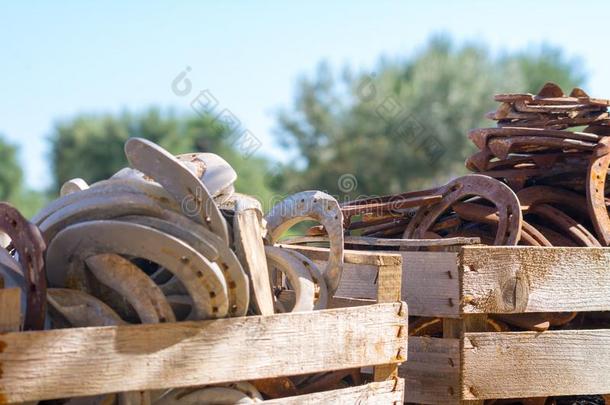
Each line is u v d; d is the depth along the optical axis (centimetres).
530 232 490
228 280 357
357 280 474
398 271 407
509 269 440
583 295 458
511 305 439
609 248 466
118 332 322
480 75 2436
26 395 303
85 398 343
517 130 511
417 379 452
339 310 381
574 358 457
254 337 355
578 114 533
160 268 391
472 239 446
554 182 532
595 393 461
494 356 439
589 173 505
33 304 330
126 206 359
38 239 331
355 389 390
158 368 331
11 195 3053
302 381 423
